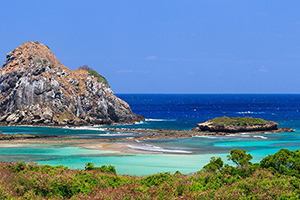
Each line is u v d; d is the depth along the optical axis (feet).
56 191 91.97
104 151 238.27
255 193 91.50
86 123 454.40
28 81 458.50
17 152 229.66
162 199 87.97
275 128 390.63
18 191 87.04
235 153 132.67
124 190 95.35
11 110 452.76
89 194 93.30
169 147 261.65
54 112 448.65
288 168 116.98
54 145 265.75
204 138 319.88
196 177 108.88
